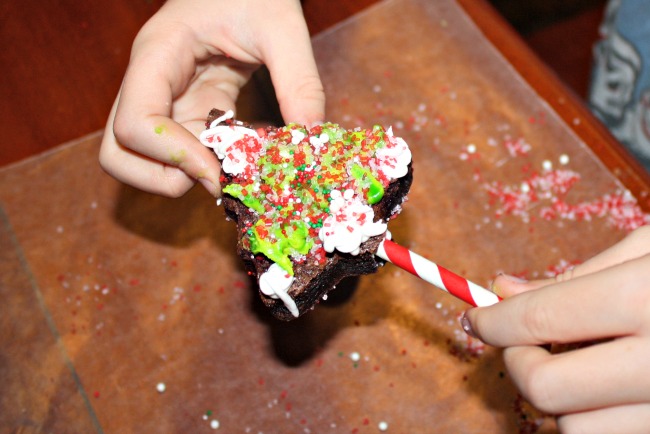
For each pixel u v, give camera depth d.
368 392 0.33
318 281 0.26
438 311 0.34
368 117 0.38
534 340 0.23
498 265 0.35
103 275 0.36
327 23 0.41
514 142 0.37
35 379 0.34
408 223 0.36
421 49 0.40
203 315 0.35
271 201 0.26
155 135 0.29
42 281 0.36
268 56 0.31
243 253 0.27
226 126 0.28
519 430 0.32
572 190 0.36
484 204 0.36
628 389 0.22
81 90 0.39
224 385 0.34
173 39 0.31
